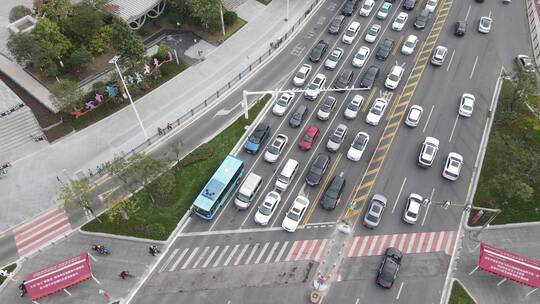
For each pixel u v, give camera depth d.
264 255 50.12
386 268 47.53
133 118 62.69
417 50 72.50
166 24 75.94
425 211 53.56
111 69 67.12
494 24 76.50
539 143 59.16
